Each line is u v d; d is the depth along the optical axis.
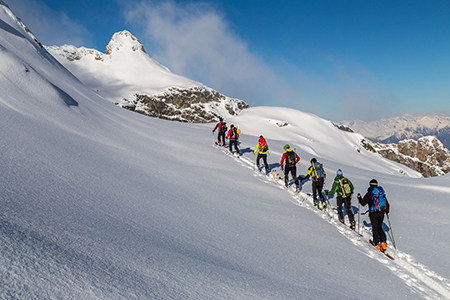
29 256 2.24
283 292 3.15
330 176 15.49
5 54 10.16
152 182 7.10
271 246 4.93
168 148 12.61
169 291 2.46
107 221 3.88
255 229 5.67
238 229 5.39
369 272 4.96
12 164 4.79
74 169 5.86
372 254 6.09
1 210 2.99
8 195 3.54
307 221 7.29
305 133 71.44
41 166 5.27
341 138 77.75
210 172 10.34
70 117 10.39
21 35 16.45
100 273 2.39
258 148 12.84
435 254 6.06
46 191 4.23
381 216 6.48
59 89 12.10
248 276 3.36
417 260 5.82
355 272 4.77
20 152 5.51
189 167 10.27
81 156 7.00
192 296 2.49
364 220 8.55
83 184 5.23
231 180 9.92
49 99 10.45
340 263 5.03
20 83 9.78
